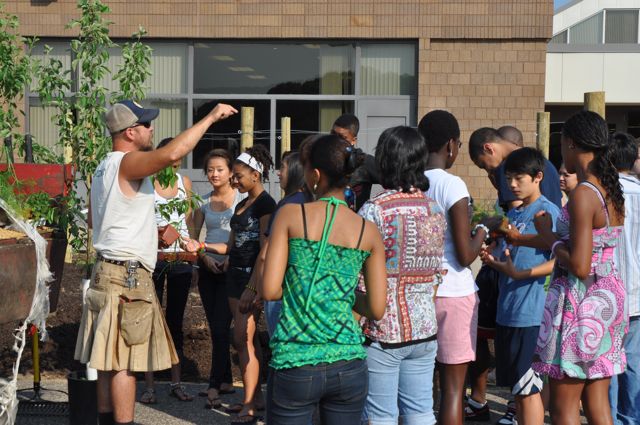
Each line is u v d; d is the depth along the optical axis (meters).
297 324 4.24
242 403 7.09
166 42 17.03
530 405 5.87
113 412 5.73
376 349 4.88
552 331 5.04
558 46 21.42
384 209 4.85
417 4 16.47
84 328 5.77
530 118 16.44
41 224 7.11
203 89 17.09
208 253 7.45
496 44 16.42
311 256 4.26
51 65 7.88
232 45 17.02
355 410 4.35
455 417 5.39
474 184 16.48
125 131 5.77
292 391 4.21
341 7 16.59
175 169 7.13
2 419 5.52
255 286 6.33
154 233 5.80
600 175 4.98
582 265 4.87
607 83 21.33
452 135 5.52
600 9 24.66
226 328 7.34
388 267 4.85
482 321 6.79
